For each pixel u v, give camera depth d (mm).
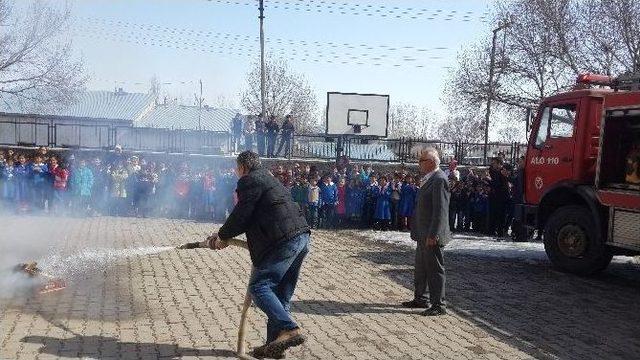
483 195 14984
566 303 7711
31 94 29219
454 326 6398
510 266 10328
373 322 6426
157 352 5137
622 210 8805
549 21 26656
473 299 7738
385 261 10438
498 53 28719
